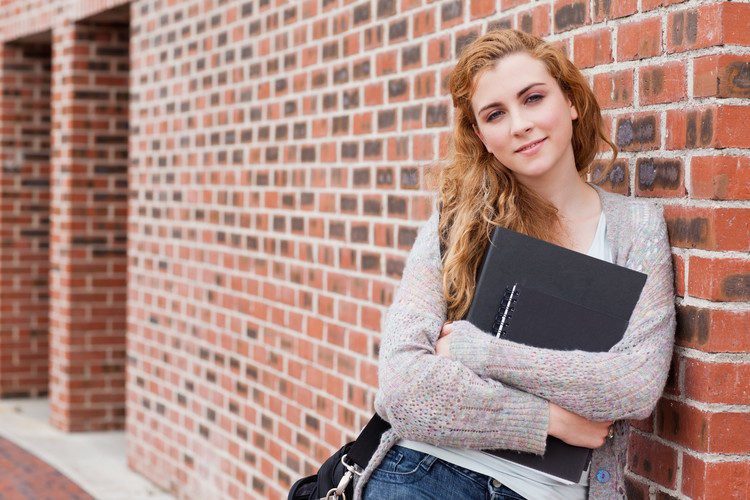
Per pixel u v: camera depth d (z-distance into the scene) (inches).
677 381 87.0
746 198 82.5
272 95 174.7
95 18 260.1
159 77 224.2
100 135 268.4
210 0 198.7
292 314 167.6
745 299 83.0
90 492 218.7
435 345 80.7
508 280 79.4
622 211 83.0
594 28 98.7
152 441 227.3
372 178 143.3
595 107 86.0
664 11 88.2
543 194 84.0
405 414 77.9
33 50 312.5
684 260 85.7
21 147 311.4
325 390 156.6
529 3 109.8
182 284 212.5
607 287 77.8
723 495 83.5
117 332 271.7
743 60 81.8
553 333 78.3
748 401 83.5
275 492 173.3
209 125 200.1
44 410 299.7
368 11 144.2
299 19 165.0
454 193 85.0
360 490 84.2
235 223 189.2
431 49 128.8
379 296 141.2
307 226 162.7
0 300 310.7
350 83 149.5
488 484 79.1
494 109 81.1
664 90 88.4
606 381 75.0
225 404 193.3
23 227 312.7
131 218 240.2
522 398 76.4
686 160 85.4
